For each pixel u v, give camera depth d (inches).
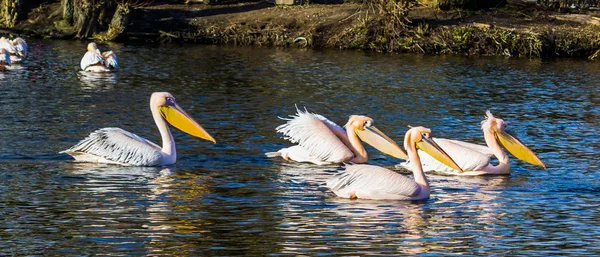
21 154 544.7
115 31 1289.4
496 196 477.4
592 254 371.9
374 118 724.0
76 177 492.1
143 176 500.1
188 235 386.6
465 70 1072.2
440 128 684.1
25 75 915.4
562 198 475.2
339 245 375.6
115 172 507.8
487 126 550.0
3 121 650.8
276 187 483.5
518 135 663.8
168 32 1322.6
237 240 380.5
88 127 641.6
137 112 714.8
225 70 1008.2
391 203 453.7
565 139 650.8
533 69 1103.6
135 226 399.5
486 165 533.3
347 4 1418.6
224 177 505.0
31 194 451.8
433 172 542.9
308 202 451.2
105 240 377.1
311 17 1358.3
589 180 521.7
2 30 1299.2
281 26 1327.5
